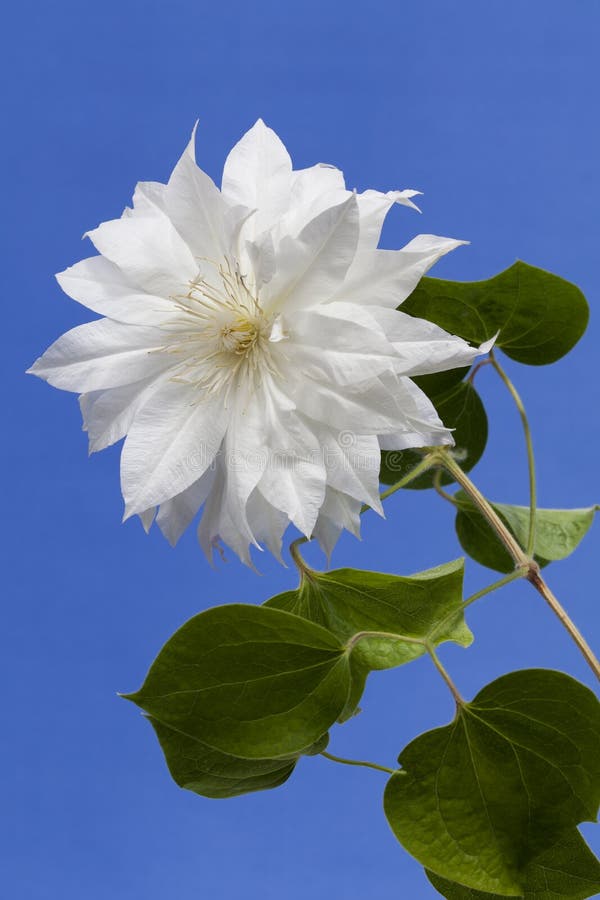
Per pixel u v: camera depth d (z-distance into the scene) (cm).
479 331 83
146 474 79
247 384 79
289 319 77
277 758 77
